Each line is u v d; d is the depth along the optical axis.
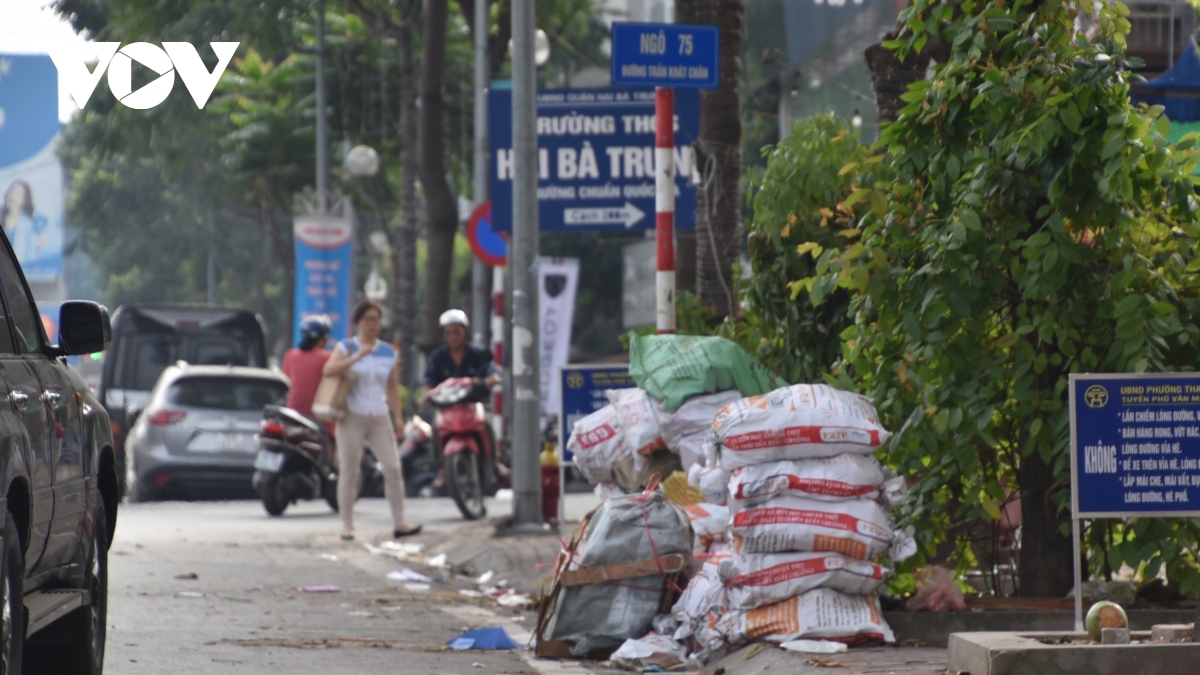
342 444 41.41
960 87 20.45
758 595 19.83
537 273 39.56
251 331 83.75
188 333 82.75
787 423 19.50
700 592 21.02
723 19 35.09
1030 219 20.78
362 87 100.81
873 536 19.69
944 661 18.34
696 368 22.95
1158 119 20.23
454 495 46.84
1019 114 20.08
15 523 14.17
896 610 21.23
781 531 19.59
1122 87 19.92
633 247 117.25
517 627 26.12
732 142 35.16
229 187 108.62
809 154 24.69
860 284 20.69
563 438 30.61
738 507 19.77
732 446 19.59
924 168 21.11
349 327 84.44
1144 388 18.52
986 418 20.45
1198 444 18.52
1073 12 20.28
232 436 59.69
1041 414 21.06
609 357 127.38
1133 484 18.50
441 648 23.03
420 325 157.50
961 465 20.83
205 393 60.41
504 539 36.69
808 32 46.19
